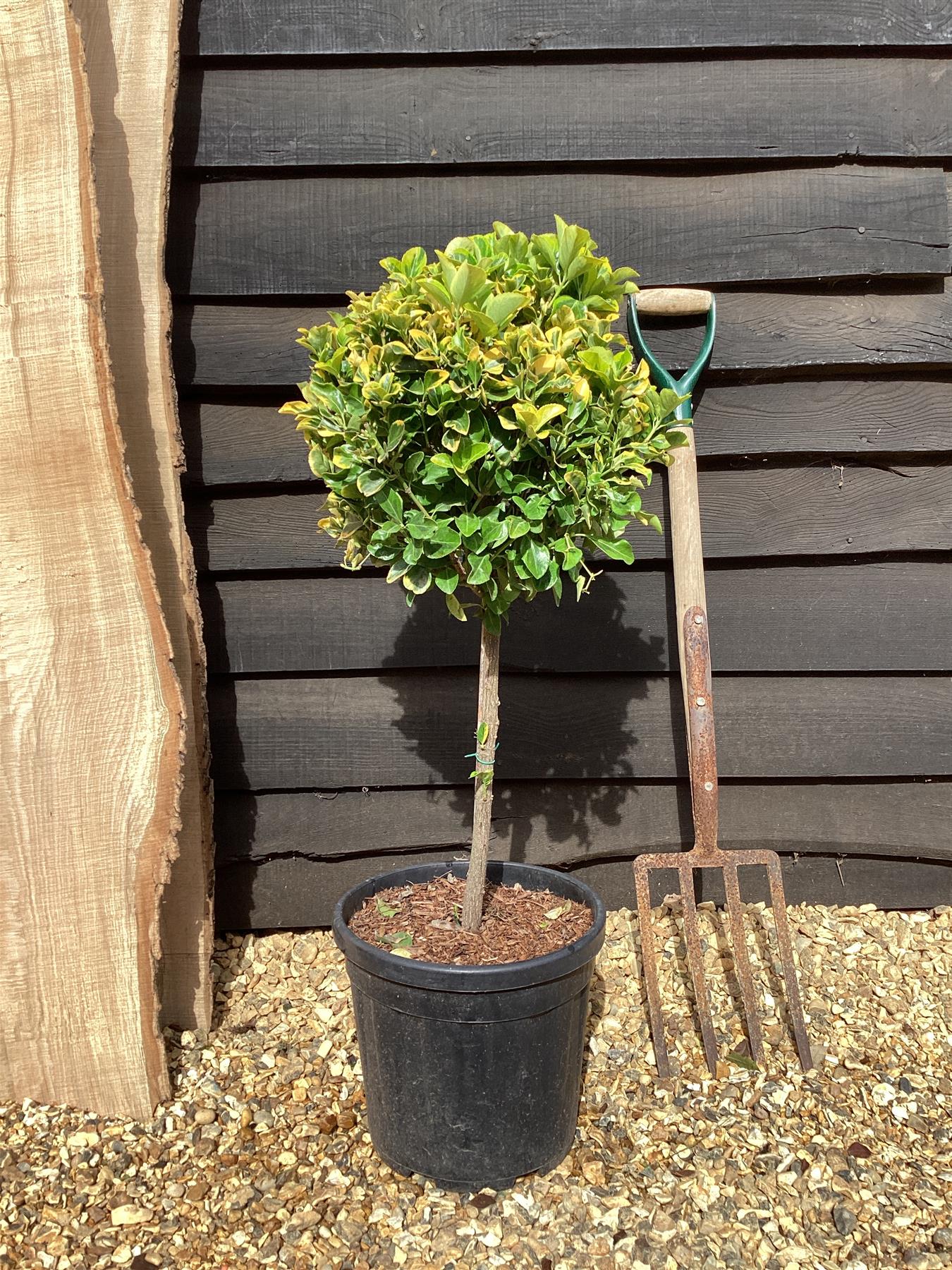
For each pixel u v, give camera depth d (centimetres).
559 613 201
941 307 196
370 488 135
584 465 140
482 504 143
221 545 197
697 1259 132
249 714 201
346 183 191
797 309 196
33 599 159
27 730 160
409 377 136
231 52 186
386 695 202
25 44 156
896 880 213
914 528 202
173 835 162
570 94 189
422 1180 146
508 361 133
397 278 147
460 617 147
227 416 195
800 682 207
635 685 204
